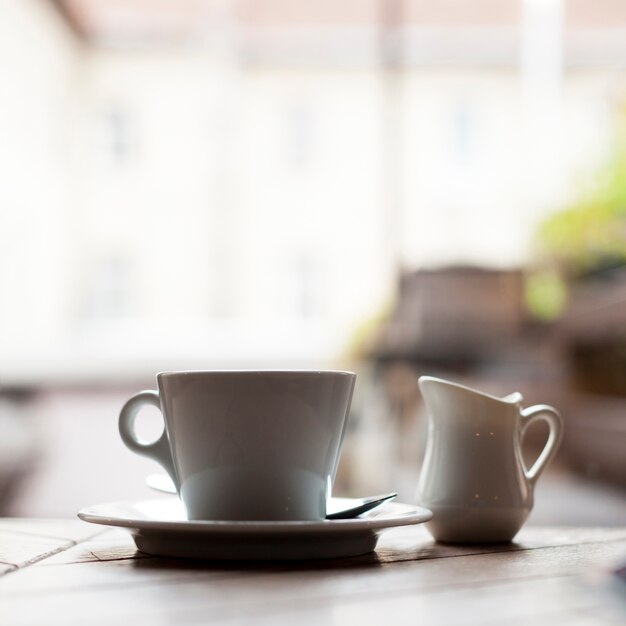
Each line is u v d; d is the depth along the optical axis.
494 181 7.80
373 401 4.07
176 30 8.09
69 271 7.86
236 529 0.44
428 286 4.30
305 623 0.32
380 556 0.50
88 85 8.06
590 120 6.86
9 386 5.77
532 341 4.24
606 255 4.29
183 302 8.10
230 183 8.16
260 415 0.49
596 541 0.58
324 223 8.11
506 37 7.84
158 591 0.38
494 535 0.57
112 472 2.98
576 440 3.04
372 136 8.09
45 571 0.44
